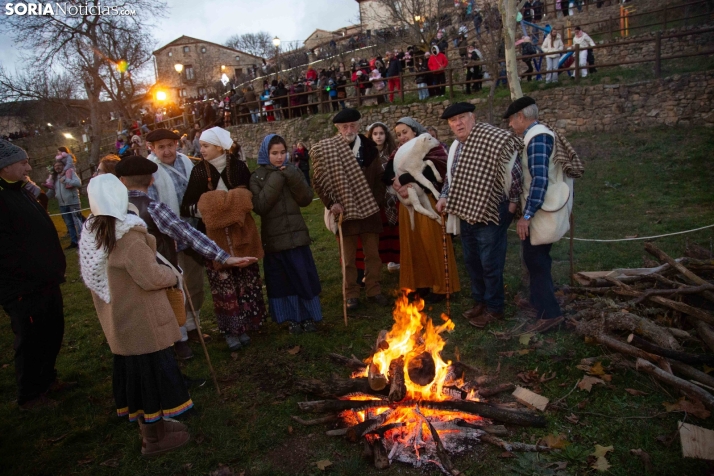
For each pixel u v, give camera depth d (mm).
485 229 3969
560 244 6074
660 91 11352
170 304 2930
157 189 4055
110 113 38188
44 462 2957
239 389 3570
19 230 3314
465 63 14695
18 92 25016
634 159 9992
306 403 3152
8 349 4887
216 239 4012
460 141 4137
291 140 17672
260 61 53188
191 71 53375
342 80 17625
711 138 10117
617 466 2539
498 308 4172
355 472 2645
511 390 3225
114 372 2939
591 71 13727
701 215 6609
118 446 3066
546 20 19422
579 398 3092
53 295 3512
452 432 2846
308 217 10023
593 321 3645
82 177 23078
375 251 4906
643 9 17656
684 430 2650
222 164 4168
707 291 3645
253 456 2859
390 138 5406
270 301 4367
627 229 6406
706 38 13594
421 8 18781
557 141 3709
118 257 2635
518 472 2557
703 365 3209
